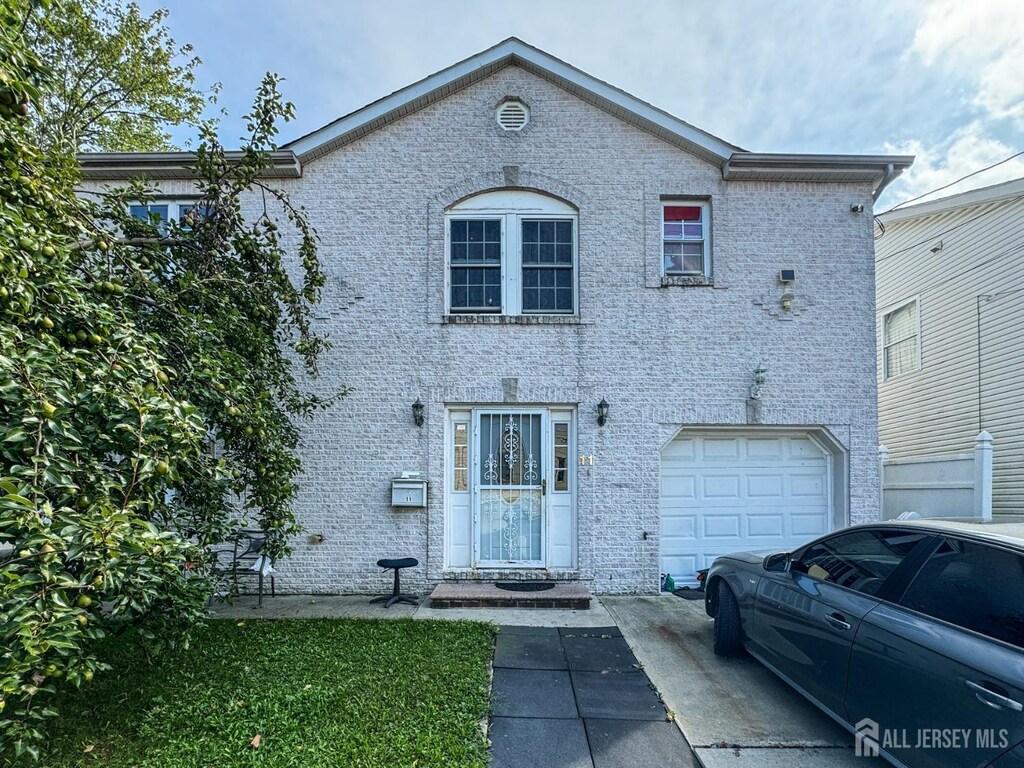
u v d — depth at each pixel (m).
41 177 3.59
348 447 7.05
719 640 4.75
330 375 7.12
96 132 11.84
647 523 6.98
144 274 4.40
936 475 7.88
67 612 2.40
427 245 7.27
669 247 7.47
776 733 3.54
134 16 10.97
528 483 7.14
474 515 7.07
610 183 7.34
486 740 3.35
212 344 4.64
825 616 3.43
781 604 3.95
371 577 6.91
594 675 4.37
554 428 7.23
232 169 5.52
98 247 4.25
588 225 7.29
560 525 7.11
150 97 12.00
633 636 5.27
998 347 9.14
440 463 7.03
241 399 4.51
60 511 2.54
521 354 7.16
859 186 7.37
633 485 7.02
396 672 4.23
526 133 7.37
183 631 3.70
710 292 7.24
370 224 7.29
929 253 10.61
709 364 7.16
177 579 3.46
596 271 7.25
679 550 7.24
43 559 2.37
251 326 5.34
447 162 7.35
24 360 2.56
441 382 7.12
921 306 10.79
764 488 7.34
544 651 4.85
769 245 7.29
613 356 7.16
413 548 6.94
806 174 7.24
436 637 5.04
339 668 4.30
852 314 7.22
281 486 5.01
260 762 3.06
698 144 7.20
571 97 7.39
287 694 3.84
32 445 2.66
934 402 10.42
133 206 7.25
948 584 2.84
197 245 5.36
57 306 3.16
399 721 3.50
